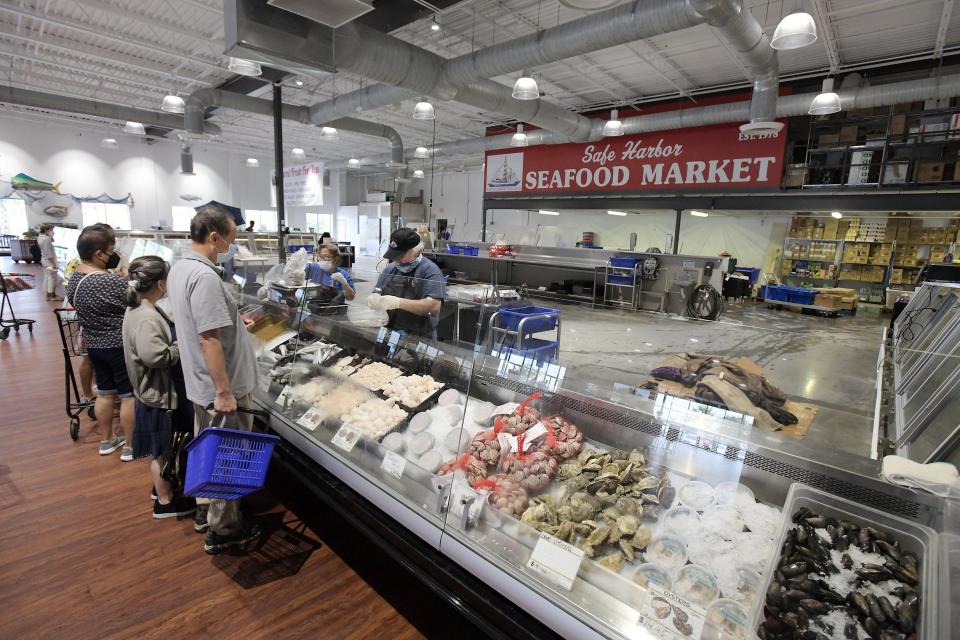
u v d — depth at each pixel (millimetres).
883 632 993
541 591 1309
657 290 7031
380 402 2217
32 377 4441
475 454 1775
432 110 7793
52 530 2270
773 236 11711
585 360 2240
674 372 2004
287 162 19578
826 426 1947
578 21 5316
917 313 3730
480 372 2180
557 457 1720
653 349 2381
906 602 1029
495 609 1407
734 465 1464
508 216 16062
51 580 1949
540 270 8922
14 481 2688
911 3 5547
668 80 8430
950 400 1784
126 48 8016
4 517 2359
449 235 15664
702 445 1532
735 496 1420
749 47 5410
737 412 1641
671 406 1696
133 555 2117
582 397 1831
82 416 3580
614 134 8797
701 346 2465
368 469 1973
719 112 8367
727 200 9180
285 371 2852
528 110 8312
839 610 1049
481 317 2441
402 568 2109
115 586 1929
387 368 2482
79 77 9742
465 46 7781
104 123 13961
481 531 1526
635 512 1453
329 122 10398
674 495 1475
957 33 6480
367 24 6516
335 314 3031
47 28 7246
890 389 2488
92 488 2643
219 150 17484
